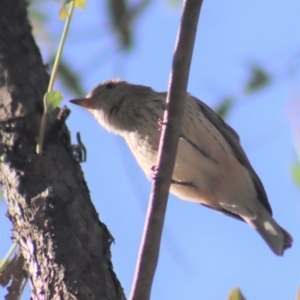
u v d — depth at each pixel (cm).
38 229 579
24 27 688
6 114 625
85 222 591
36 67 668
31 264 582
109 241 604
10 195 605
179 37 568
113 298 564
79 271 562
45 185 595
